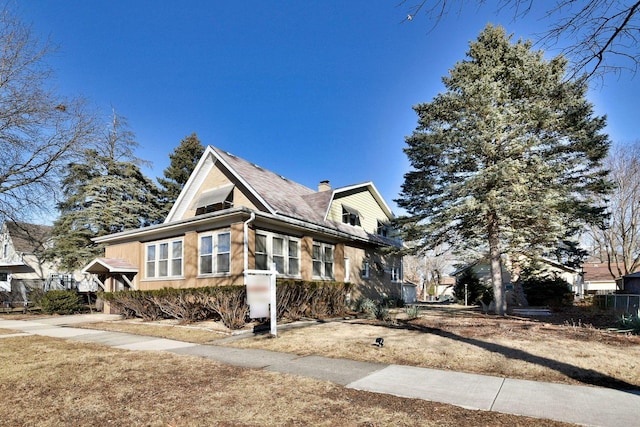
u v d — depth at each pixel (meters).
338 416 4.64
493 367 7.04
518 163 14.60
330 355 8.27
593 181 17.17
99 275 20.23
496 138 15.24
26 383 6.11
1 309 22.64
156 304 14.40
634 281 27.94
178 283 15.66
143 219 30.11
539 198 14.77
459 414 4.70
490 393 5.54
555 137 16.30
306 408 4.92
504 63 17.67
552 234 15.68
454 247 19.11
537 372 6.66
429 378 6.38
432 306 25.66
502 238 18.23
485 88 15.06
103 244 22.27
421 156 17.88
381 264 23.64
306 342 9.66
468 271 30.64
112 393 5.59
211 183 18.64
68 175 26.08
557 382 6.10
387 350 8.52
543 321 13.56
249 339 10.38
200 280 14.75
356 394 5.51
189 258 15.34
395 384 6.02
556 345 8.62
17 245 33.94
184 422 4.50
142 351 8.85
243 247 13.55
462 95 16.27
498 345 8.68
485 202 14.86
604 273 42.59
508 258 22.23
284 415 4.69
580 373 6.52
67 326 14.28
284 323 12.88
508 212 15.21
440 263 55.88
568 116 15.09
